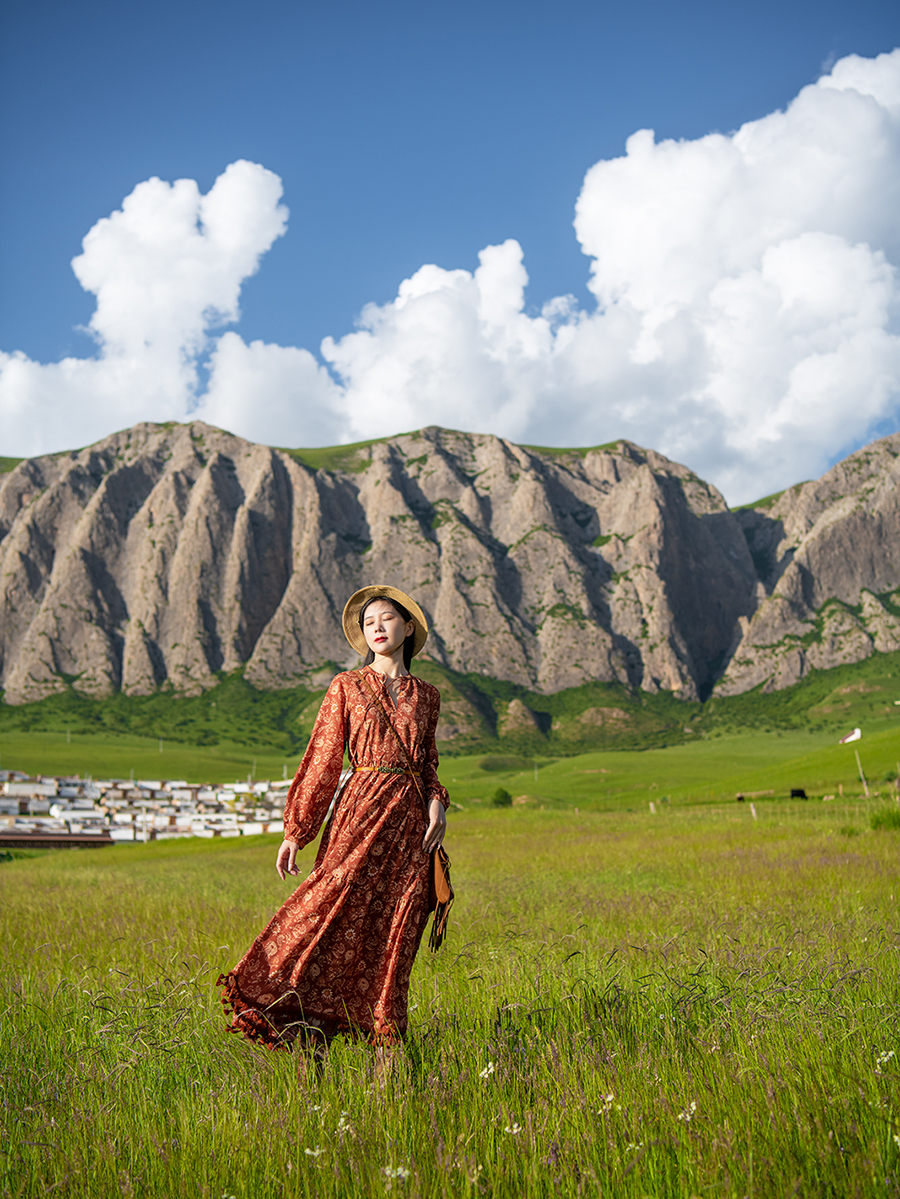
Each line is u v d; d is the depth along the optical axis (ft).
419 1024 14.75
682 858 59.21
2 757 634.84
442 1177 8.54
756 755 647.15
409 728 14.14
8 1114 11.05
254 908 35.68
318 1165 9.13
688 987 15.60
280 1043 12.84
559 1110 10.19
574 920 27.84
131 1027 14.07
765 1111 9.73
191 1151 9.64
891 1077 10.35
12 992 18.06
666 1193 8.34
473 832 144.25
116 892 51.90
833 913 27.66
